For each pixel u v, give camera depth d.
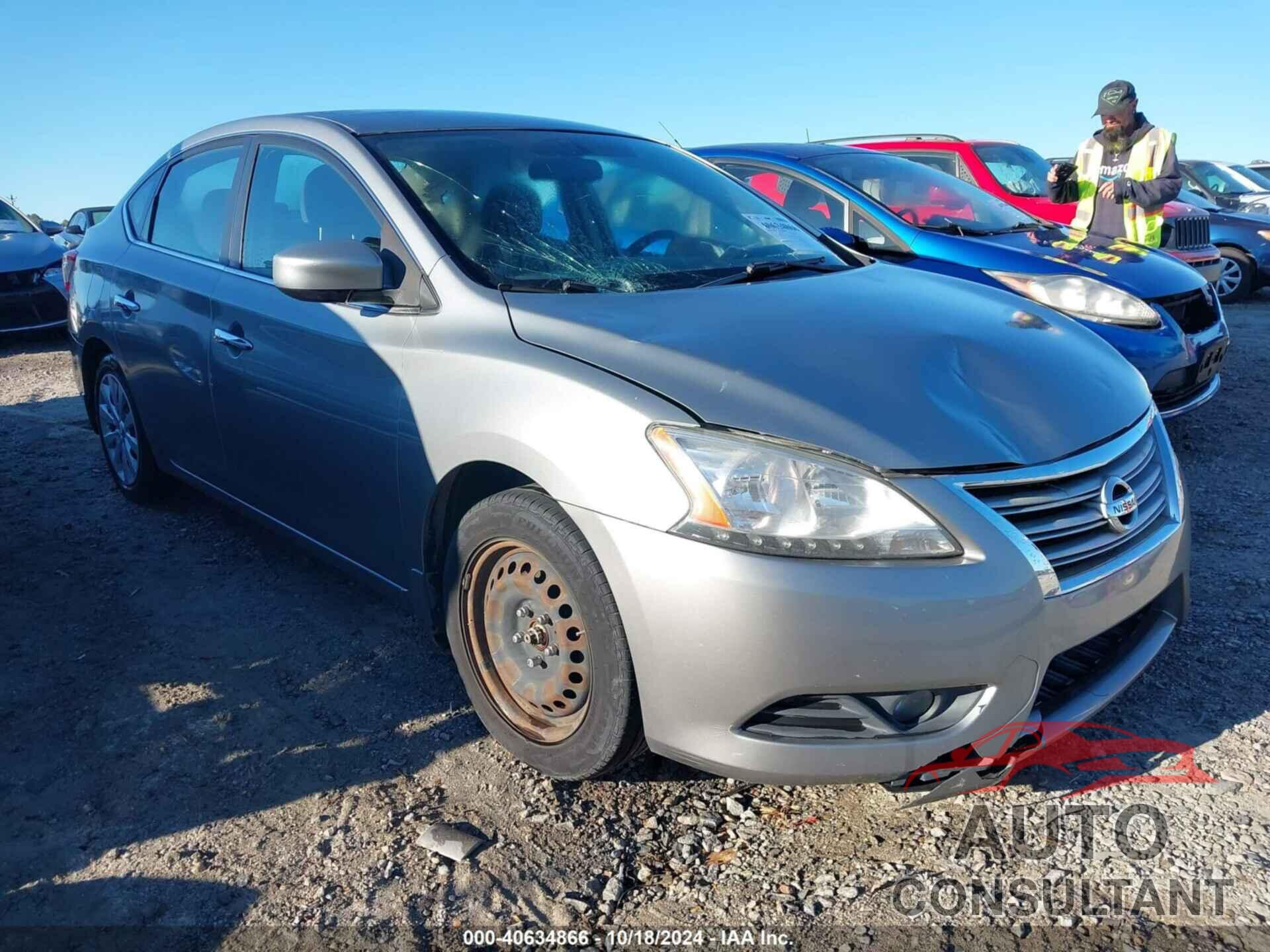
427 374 2.63
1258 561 3.76
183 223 4.00
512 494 2.44
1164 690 2.92
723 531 2.06
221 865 2.28
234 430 3.50
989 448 2.19
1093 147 6.71
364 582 3.12
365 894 2.19
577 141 3.55
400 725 2.83
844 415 2.16
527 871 2.26
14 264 8.91
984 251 5.10
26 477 5.05
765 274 3.05
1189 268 5.27
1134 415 2.63
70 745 2.75
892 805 2.46
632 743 2.32
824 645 2.01
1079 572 2.24
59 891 2.21
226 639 3.34
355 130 3.26
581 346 2.42
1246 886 2.16
